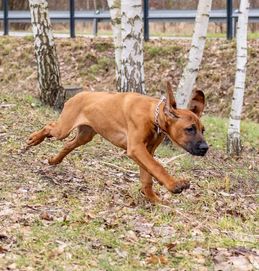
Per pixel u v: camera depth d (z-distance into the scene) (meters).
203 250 7.02
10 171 9.38
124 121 8.41
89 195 8.84
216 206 9.06
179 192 7.96
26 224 7.34
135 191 9.07
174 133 7.94
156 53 21.27
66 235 7.07
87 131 9.38
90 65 21.44
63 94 14.79
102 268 6.30
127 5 12.05
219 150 13.47
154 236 7.39
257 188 10.77
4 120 12.37
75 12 23.75
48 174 9.49
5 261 6.23
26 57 22.12
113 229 7.47
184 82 13.23
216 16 21.56
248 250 7.12
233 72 19.88
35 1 14.50
